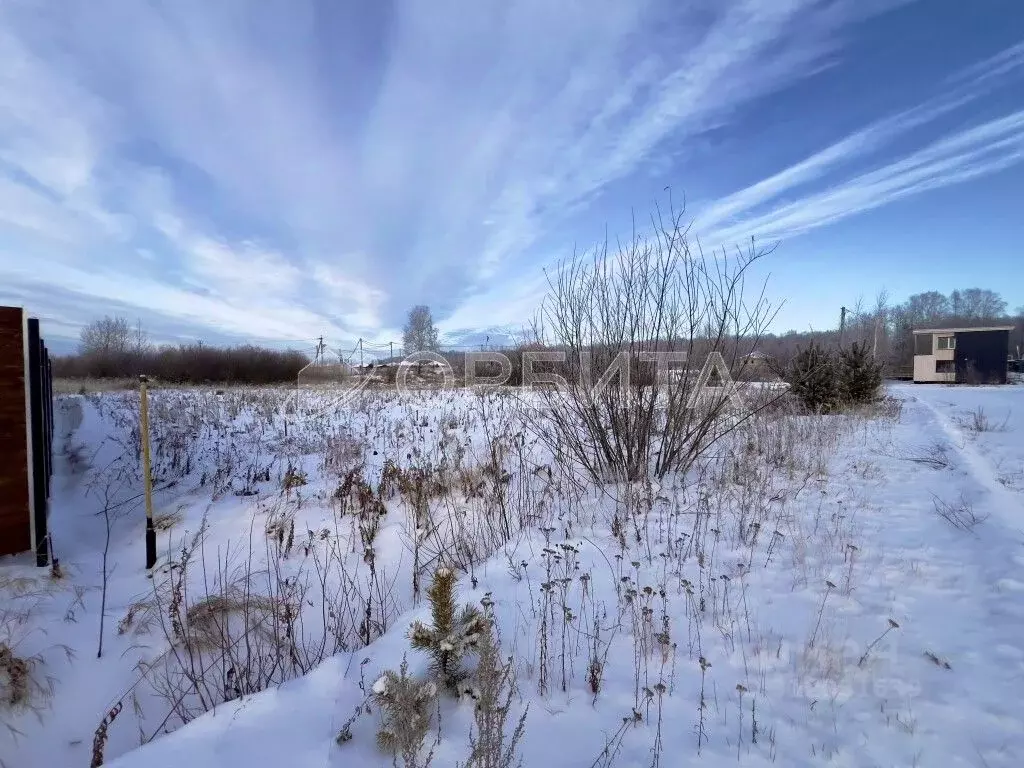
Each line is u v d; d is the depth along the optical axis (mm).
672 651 2660
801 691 2338
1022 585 3125
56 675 2855
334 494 5539
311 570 4098
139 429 8547
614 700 2320
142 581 3938
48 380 6348
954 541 3910
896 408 11477
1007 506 4520
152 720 2664
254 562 4172
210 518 5086
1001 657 2516
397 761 1972
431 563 4078
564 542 4113
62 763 2438
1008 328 24938
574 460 6031
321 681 2492
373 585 3842
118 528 4930
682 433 5816
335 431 9250
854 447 7582
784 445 6906
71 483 6082
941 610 2977
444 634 2283
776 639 2729
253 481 6250
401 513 5195
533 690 2404
